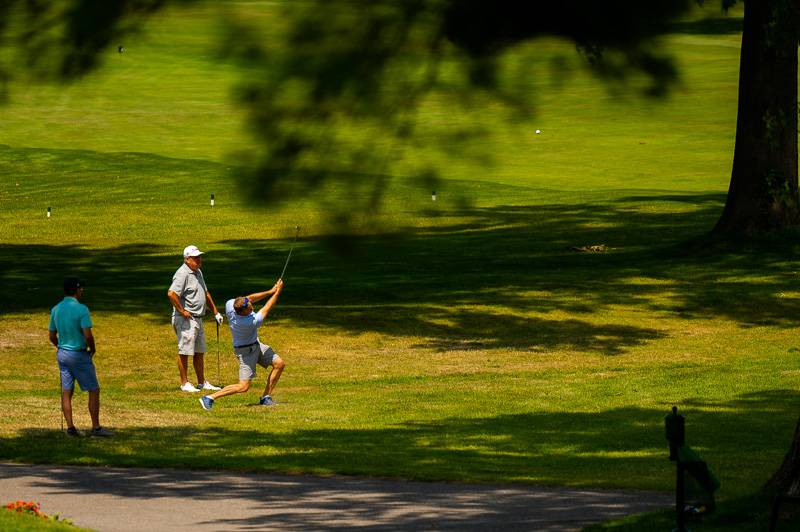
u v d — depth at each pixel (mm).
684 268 96000
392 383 61781
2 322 75812
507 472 40125
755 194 99938
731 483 37750
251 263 105312
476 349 71000
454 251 109625
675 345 72375
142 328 74500
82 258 110250
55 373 62938
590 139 182625
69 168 168000
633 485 37469
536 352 70312
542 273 96562
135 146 181125
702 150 173500
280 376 61625
